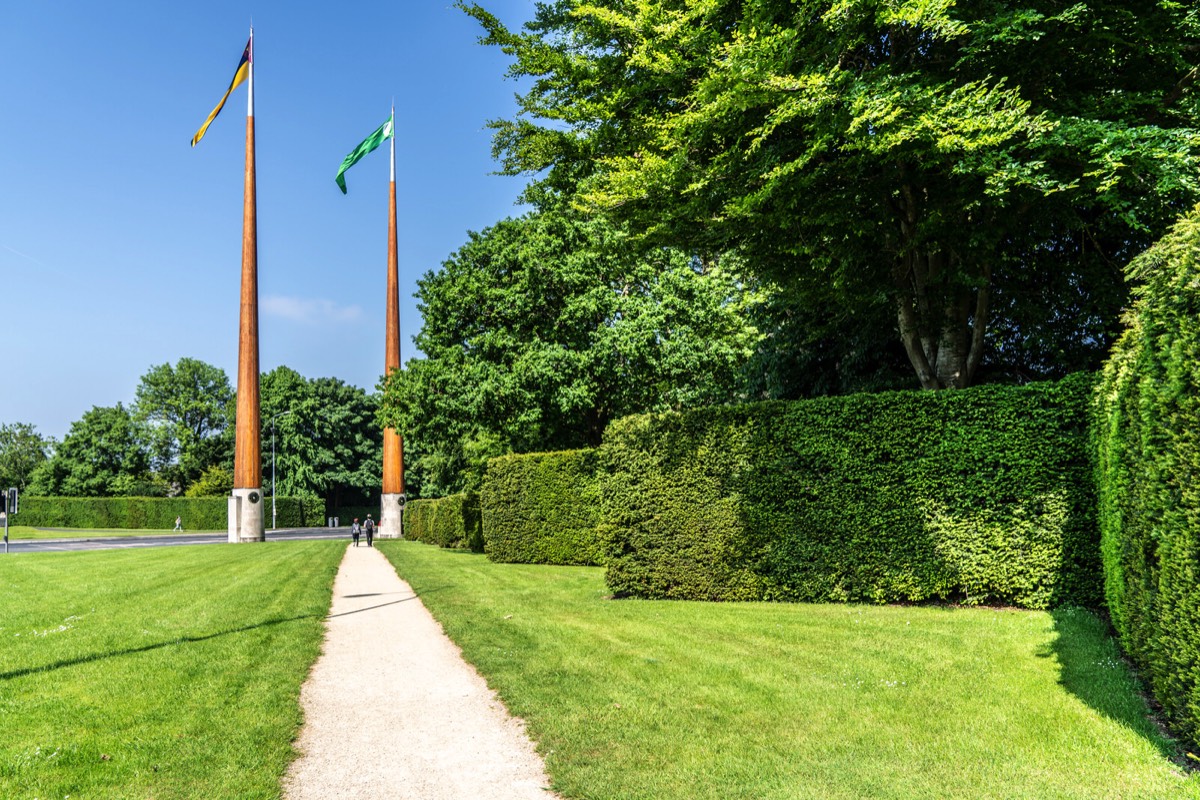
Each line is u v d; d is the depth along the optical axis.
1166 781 4.43
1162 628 5.33
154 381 88.19
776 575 12.15
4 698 6.70
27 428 104.94
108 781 4.73
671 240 11.84
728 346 23.88
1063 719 5.57
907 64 10.60
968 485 10.88
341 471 82.31
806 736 5.37
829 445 11.91
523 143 12.94
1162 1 9.27
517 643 9.04
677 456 13.07
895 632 8.95
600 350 22.50
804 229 11.63
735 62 9.03
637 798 4.38
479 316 25.33
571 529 20.73
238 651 8.76
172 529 71.75
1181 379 4.86
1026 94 10.30
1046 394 10.52
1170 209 9.72
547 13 12.87
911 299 13.15
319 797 4.59
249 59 50.56
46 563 24.81
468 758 5.25
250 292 48.94
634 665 7.62
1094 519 10.12
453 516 33.19
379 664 8.36
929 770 4.67
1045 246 13.75
